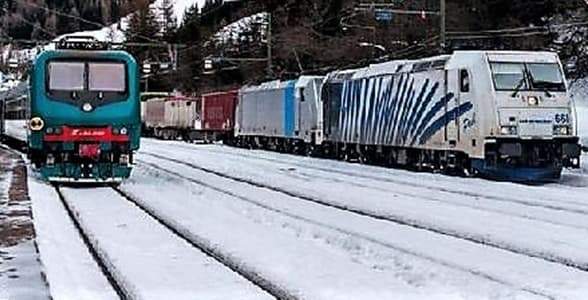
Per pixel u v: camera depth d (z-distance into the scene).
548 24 77.19
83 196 29.47
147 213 24.31
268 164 51.66
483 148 37.66
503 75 37.81
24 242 18.39
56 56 33.50
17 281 14.22
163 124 112.19
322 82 62.22
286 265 15.61
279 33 108.19
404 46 79.38
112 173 33.78
